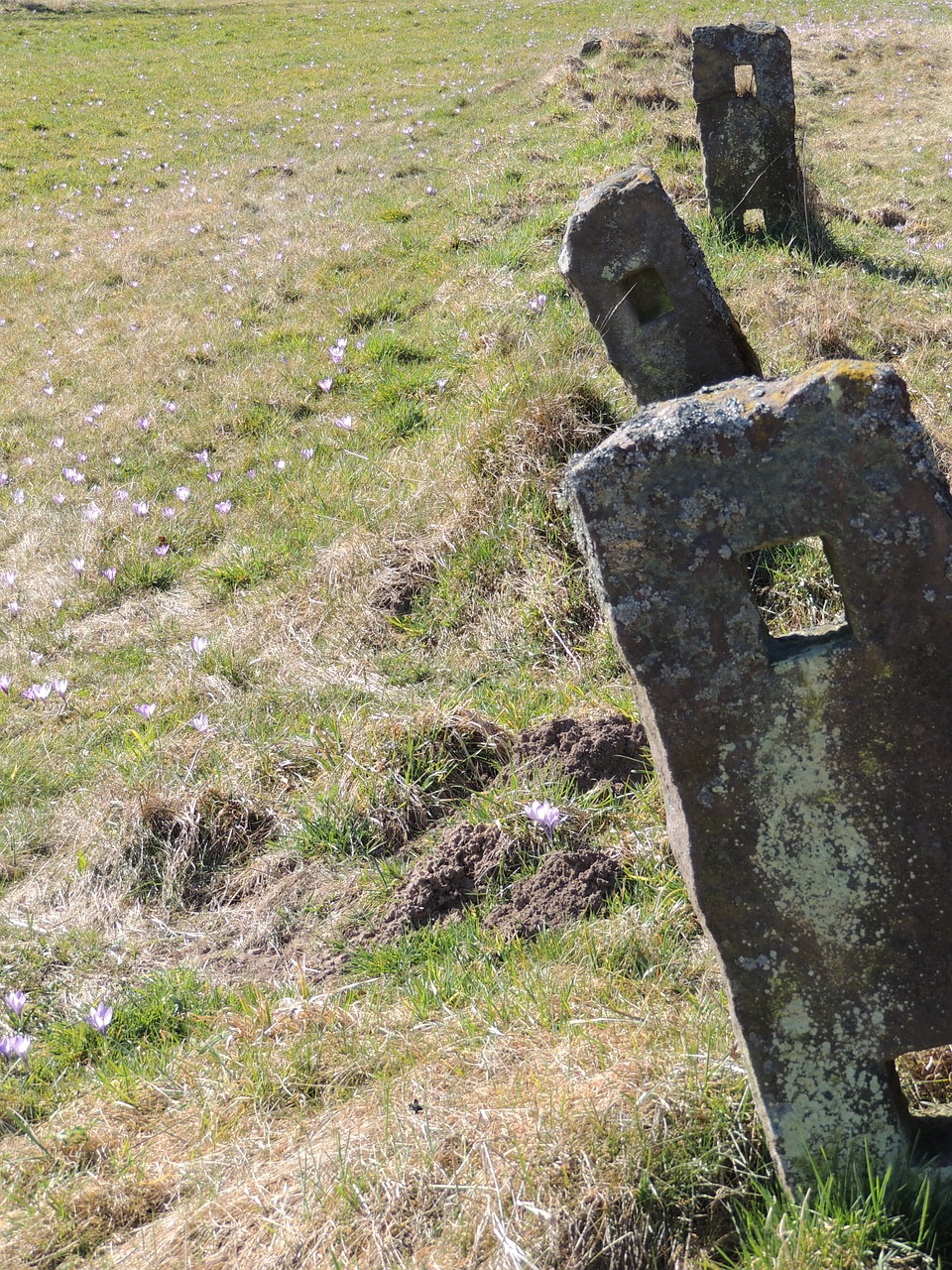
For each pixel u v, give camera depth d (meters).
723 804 2.06
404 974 3.20
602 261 4.34
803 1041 2.12
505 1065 2.61
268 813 3.99
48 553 6.32
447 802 3.88
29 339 9.66
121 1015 3.23
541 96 15.30
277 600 5.38
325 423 7.31
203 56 23.69
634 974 2.92
